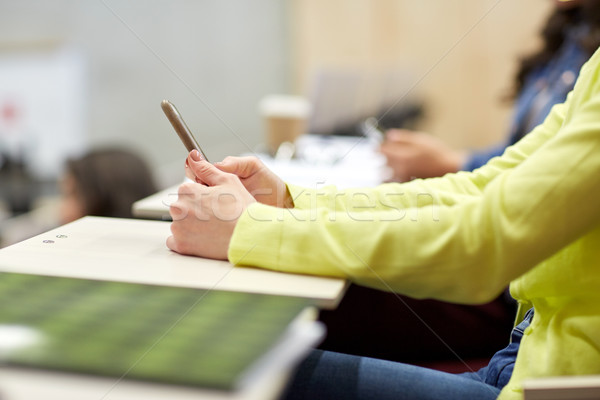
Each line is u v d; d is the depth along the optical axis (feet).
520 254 1.90
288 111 6.44
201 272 2.16
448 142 11.82
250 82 12.59
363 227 2.08
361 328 3.31
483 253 1.93
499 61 11.46
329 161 5.39
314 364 2.30
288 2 12.27
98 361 1.47
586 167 1.87
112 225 2.83
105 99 12.63
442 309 3.36
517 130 4.65
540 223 1.88
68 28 12.48
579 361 2.06
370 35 12.09
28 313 1.77
